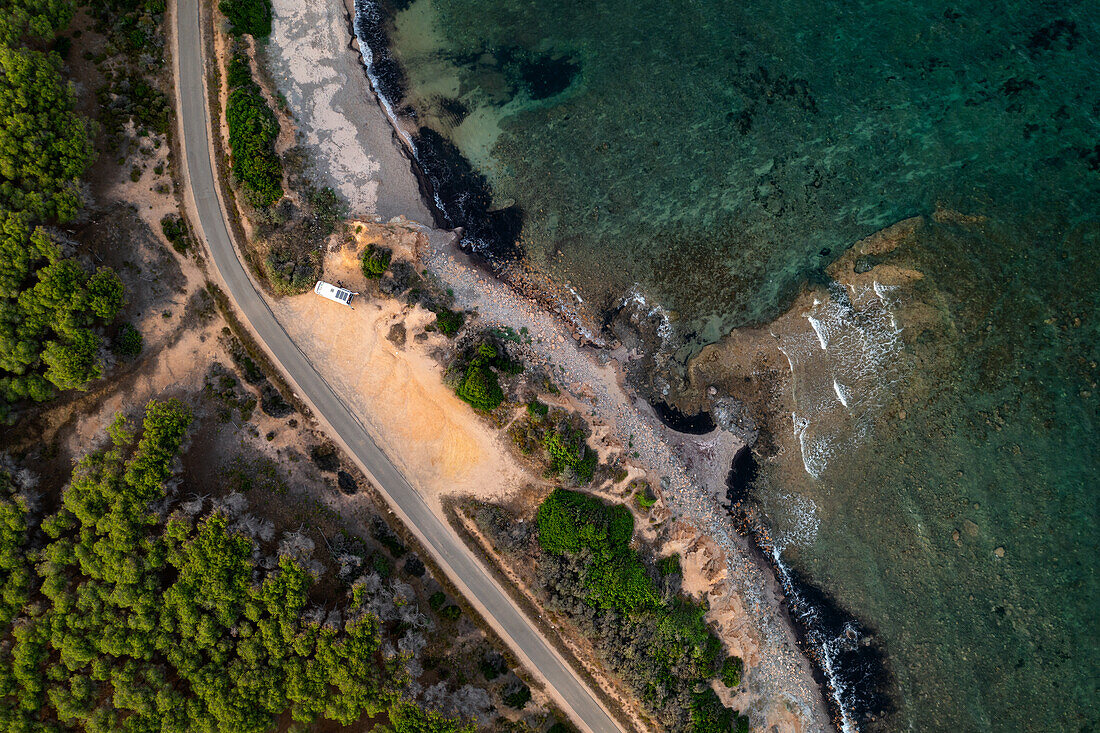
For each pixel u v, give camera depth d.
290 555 43.09
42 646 40.81
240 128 46.19
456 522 47.84
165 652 42.06
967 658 48.59
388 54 49.12
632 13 48.72
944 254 48.28
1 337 40.72
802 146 49.03
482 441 47.78
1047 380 47.88
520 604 47.66
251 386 47.38
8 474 41.78
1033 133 48.09
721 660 48.62
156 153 46.53
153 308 46.28
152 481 42.16
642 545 48.47
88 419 45.03
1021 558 48.09
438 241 48.72
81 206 43.47
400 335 47.62
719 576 49.19
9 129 40.69
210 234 47.06
